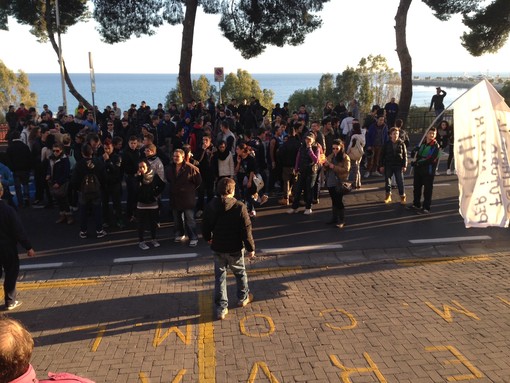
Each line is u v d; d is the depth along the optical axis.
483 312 5.83
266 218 9.98
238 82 55.34
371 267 7.35
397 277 6.94
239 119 18.64
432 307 5.97
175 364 4.85
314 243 8.41
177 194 8.21
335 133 13.60
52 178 9.61
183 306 6.16
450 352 4.96
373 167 14.02
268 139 12.44
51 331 5.55
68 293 6.61
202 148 9.98
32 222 9.99
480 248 8.12
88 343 5.28
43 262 7.77
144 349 5.14
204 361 4.88
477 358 4.86
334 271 7.21
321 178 12.48
